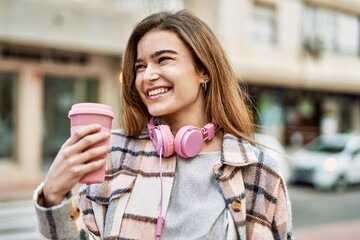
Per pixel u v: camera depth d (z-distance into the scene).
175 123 1.56
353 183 12.57
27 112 12.38
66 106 13.18
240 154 1.44
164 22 1.47
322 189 12.37
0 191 10.35
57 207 1.17
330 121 21.31
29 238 6.41
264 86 18.41
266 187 1.46
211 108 1.53
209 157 1.46
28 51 12.32
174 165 1.42
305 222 8.40
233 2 16.20
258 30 17.28
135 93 1.55
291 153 18.78
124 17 13.31
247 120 1.58
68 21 12.38
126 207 1.38
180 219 1.35
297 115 19.98
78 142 1.14
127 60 1.55
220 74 1.52
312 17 19.09
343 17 20.23
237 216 1.35
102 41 12.97
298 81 18.53
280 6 17.92
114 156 1.48
